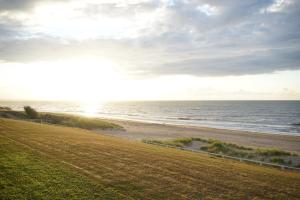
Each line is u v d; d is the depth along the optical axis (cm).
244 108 19788
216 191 1152
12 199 912
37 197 948
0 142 1805
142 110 18775
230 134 5697
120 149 1912
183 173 1384
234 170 1533
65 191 1022
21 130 2509
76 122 5878
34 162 1366
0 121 3144
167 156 1795
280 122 9500
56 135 2389
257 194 1151
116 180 1193
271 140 4934
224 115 13312
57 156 1538
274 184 1312
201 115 13400
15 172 1184
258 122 9525
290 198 1131
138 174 1307
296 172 1920
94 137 2559
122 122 7931
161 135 5153
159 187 1150
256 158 2820
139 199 1010
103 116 11606
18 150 1608
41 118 6103
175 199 1036
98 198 986
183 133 5612
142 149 2023
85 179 1170
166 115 13412
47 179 1131
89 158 1549
